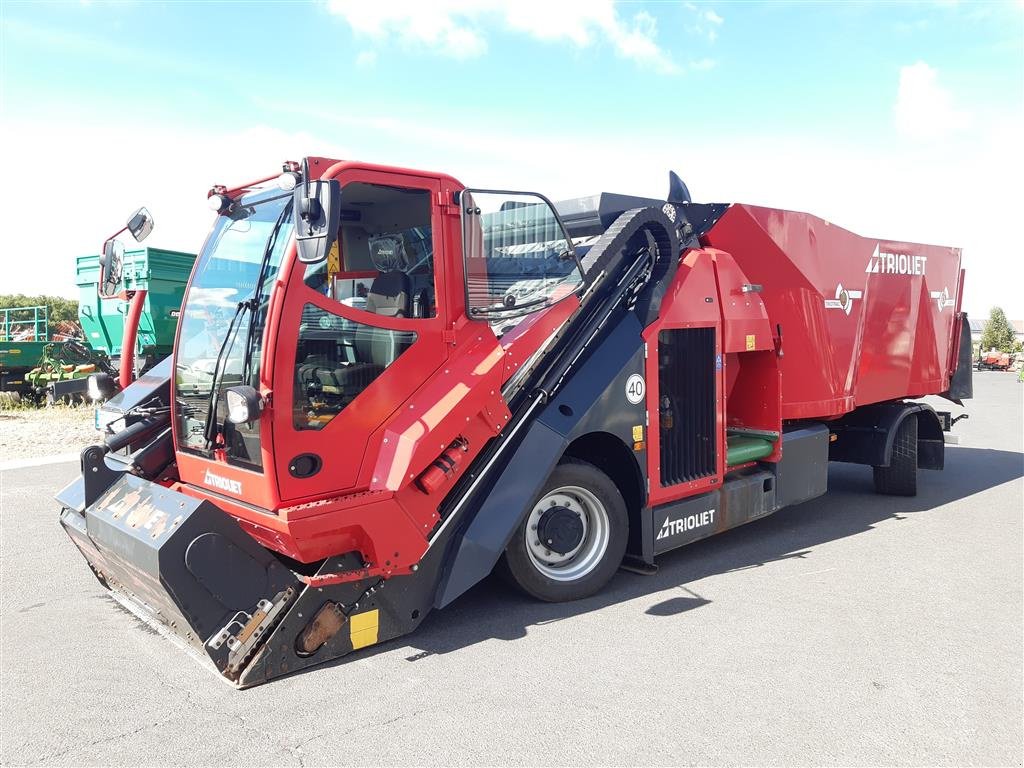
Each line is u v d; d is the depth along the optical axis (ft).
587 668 13.08
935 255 28.14
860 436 25.95
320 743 10.75
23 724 11.40
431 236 13.85
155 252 43.96
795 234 21.20
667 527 17.95
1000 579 17.83
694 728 11.10
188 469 14.78
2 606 16.61
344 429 12.76
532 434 15.23
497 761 10.27
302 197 11.24
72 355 59.62
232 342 13.14
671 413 18.03
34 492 28.66
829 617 15.42
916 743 10.69
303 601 12.66
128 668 13.30
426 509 13.43
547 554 16.31
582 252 17.33
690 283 18.22
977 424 52.08
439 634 14.57
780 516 24.36
